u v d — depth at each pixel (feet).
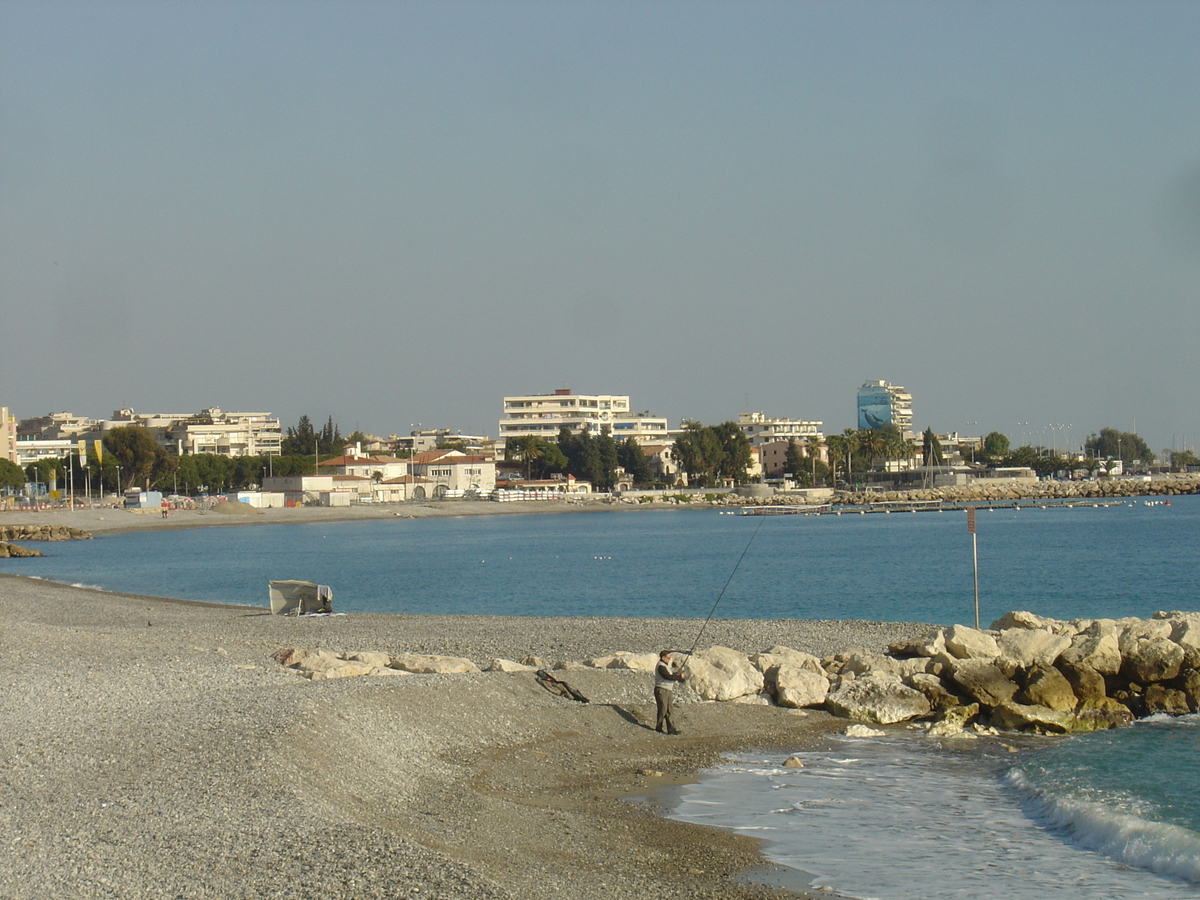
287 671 96.84
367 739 69.41
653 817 62.54
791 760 74.90
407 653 118.11
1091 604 201.98
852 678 93.91
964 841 59.41
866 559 327.67
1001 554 335.88
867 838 59.57
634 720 84.74
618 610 205.26
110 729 68.33
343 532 538.47
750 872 53.88
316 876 45.80
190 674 93.97
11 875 45.16
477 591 242.78
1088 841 59.47
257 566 318.86
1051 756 77.56
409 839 51.98
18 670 95.50
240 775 58.08
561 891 48.73
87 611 173.06
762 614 195.83
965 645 97.14
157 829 50.57
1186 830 58.90
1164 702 93.04
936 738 83.46
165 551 395.55
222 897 43.55
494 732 77.77
